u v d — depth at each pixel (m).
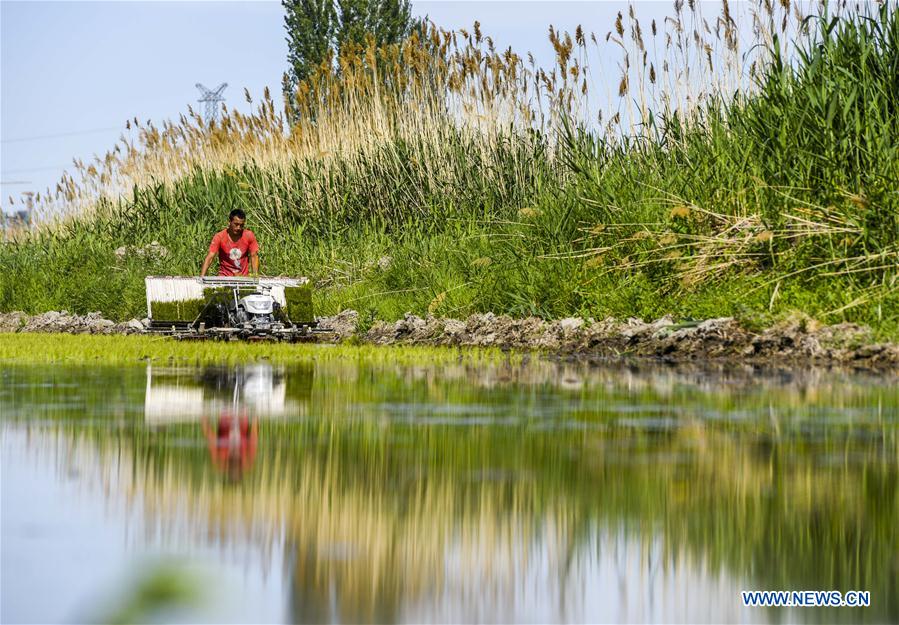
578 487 12.84
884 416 19.39
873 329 33.03
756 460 14.72
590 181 50.12
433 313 50.69
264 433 17.38
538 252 49.62
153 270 71.38
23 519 11.10
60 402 21.86
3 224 98.06
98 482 13.11
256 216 74.38
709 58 48.84
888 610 8.34
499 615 8.12
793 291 36.47
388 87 73.00
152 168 86.12
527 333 43.81
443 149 65.81
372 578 8.99
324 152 69.31
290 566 9.34
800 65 42.81
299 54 162.25
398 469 14.05
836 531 10.72
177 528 10.70
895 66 41.47
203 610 8.10
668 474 13.73
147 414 19.84
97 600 8.23
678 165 48.31
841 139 39.66
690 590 8.78
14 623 7.58
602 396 22.89
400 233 66.00
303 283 48.47
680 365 31.75
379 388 24.97
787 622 8.07
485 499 12.17
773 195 41.38
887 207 36.88
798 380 26.38
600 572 9.26
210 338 46.34
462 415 19.75
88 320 66.75
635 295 41.97
